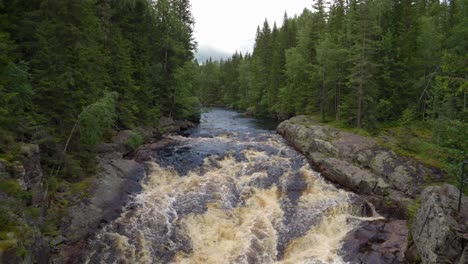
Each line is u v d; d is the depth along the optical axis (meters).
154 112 33.00
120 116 25.77
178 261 12.47
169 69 37.25
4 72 12.20
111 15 26.12
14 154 11.10
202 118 53.03
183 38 39.00
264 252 13.24
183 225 14.44
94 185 15.66
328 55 32.34
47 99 15.61
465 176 14.61
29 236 9.39
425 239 11.02
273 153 24.78
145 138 27.91
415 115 29.67
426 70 31.06
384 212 16.52
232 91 84.12
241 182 18.91
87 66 18.39
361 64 27.23
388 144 22.77
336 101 34.88
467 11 23.88
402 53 29.84
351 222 15.45
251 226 14.79
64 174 15.42
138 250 12.71
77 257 11.84
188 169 20.72
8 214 9.05
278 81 56.38
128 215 14.76
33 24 15.66
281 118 53.06
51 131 15.30
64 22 16.55
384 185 17.94
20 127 13.06
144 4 32.88
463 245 9.70
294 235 14.52
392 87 30.75
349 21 34.09
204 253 12.95
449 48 28.36
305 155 24.50
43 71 15.23
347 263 12.54
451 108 19.84
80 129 16.19
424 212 11.79
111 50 25.70
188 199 16.48
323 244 14.02
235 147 25.89
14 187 9.81
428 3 41.59
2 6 14.25
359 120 28.05
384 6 33.81
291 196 17.88
